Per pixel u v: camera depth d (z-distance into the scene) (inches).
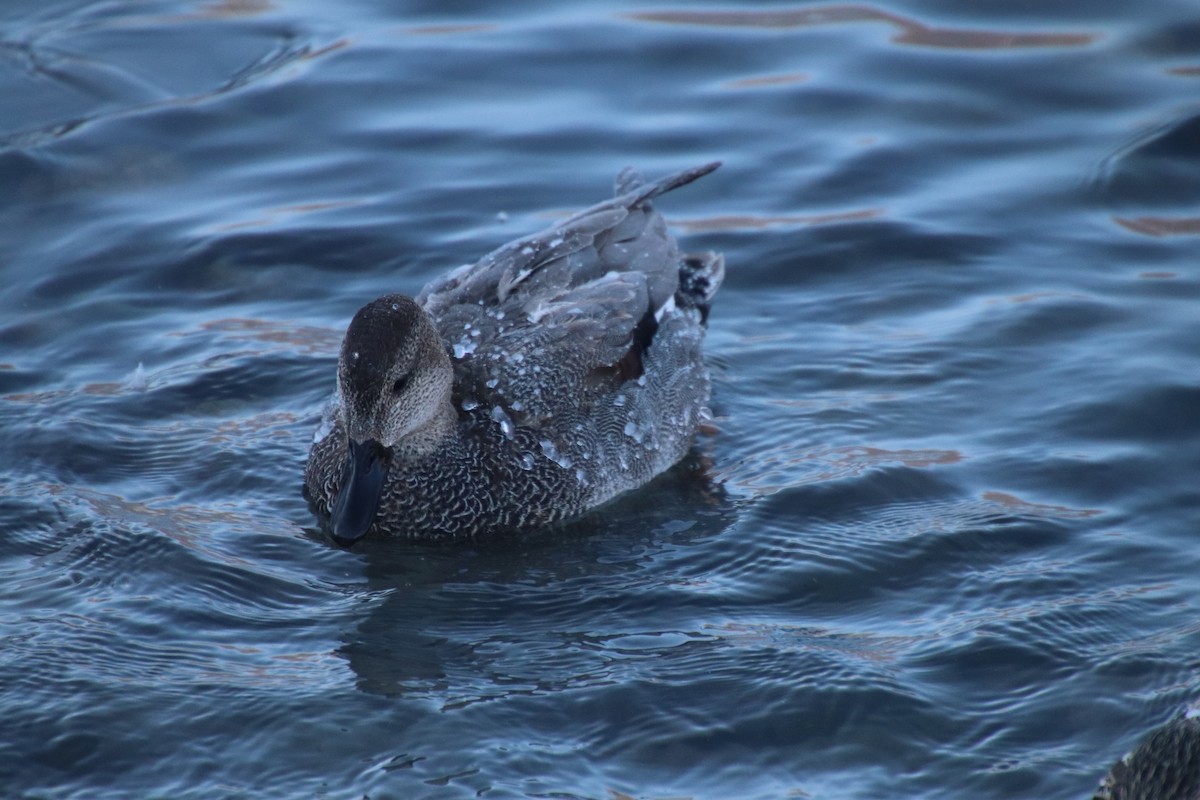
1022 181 636.7
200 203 622.8
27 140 662.5
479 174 641.6
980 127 676.7
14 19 776.3
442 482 450.9
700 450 486.3
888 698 353.7
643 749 340.5
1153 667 361.7
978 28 753.6
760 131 674.2
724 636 384.2
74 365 521.7
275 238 597.3
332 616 398.6
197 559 419.2
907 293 565.9
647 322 502.6
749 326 553.0
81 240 596.1
